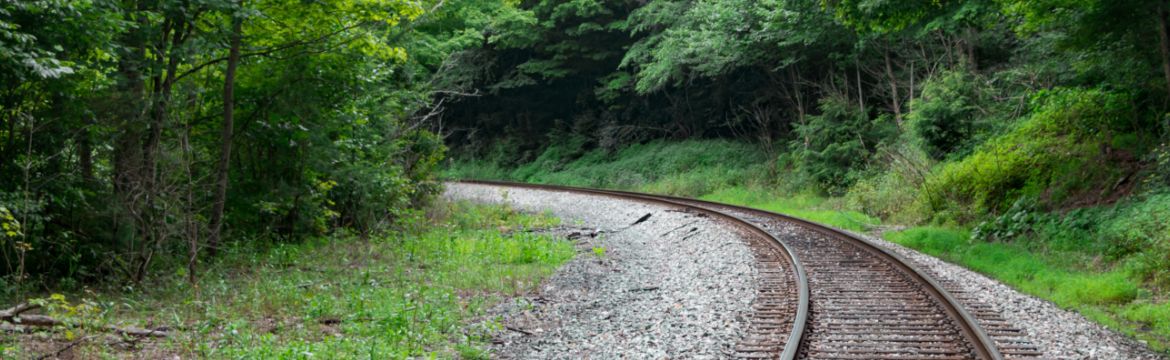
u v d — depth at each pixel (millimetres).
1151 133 15125
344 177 16375
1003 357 6988
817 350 7672
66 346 7332
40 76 9266
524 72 42219
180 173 11797
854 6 16172
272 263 13297
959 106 21078
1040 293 10852
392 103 18422
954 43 24625
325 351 7453
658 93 39312
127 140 11000
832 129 26547
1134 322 9391
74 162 11062
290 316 9414
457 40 29594
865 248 13898
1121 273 11586
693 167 33562
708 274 12172
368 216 17672
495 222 21141
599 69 41094
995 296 10078
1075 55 16266
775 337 8156
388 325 8453
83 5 9172
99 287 10953
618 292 11156
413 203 21516
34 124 10070
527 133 46031
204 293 10508
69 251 10844
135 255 11141
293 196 15273
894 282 10930
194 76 13922
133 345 7863
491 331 8672
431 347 8031
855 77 29266
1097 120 16156
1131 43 14570
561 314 9672
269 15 13203
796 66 29828
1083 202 14828
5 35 8289
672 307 9883
